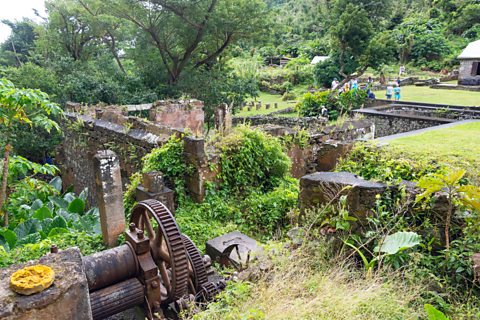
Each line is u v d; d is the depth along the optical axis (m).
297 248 3.37
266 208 6.52
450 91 23.44
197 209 6.53
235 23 16.98
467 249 2.94
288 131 8.30
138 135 8.15
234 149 7.11
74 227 7.14
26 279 1.70
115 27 21.98
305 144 8.34
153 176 6.32
